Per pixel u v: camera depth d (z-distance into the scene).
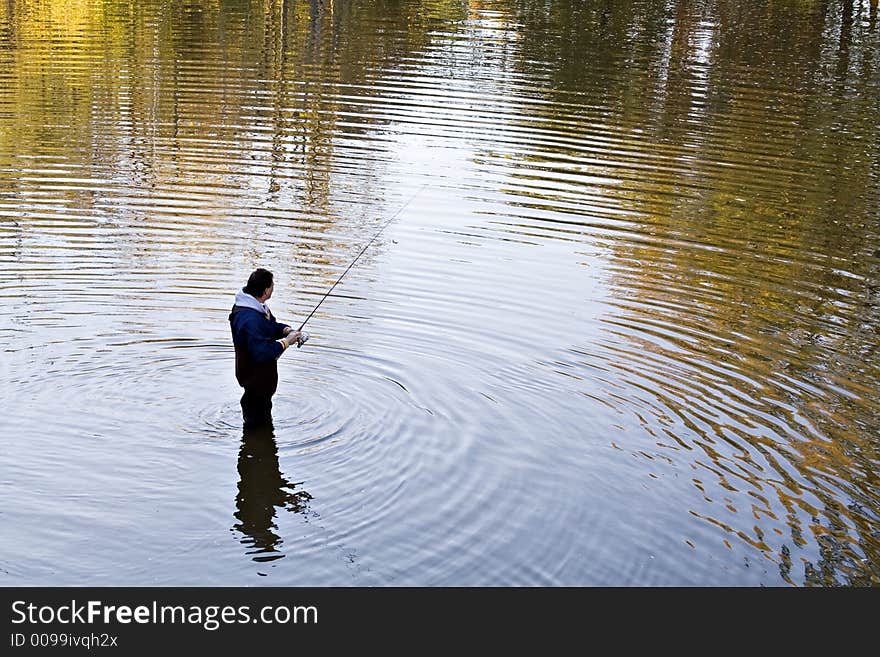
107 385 8.73
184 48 25.80
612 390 9.17
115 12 31.19
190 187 14.88
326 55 25.38
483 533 7.04
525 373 9.41
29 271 11.23
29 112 18.92
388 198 14.77
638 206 14.94
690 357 9.98
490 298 11.18
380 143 17.72
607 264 12.52
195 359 9.34
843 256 13.28
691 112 20.61
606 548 6.94
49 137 17.31
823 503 7.55
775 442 8.41
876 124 20.19
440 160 16.80
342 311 10.57
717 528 7.19
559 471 7.82
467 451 8.04
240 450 7.90
